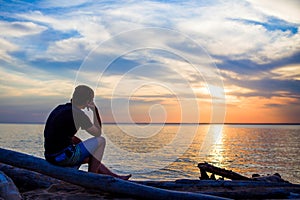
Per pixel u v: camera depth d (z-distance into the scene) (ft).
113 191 11.04
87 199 11.16
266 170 164.96
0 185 10.40
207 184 14.21
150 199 10.75
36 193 12.12
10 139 416.87
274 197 12.42
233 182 14.48
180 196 10.48
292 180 132.26
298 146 388.16
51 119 11.79
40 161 11.82
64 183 13.38
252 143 443.73
